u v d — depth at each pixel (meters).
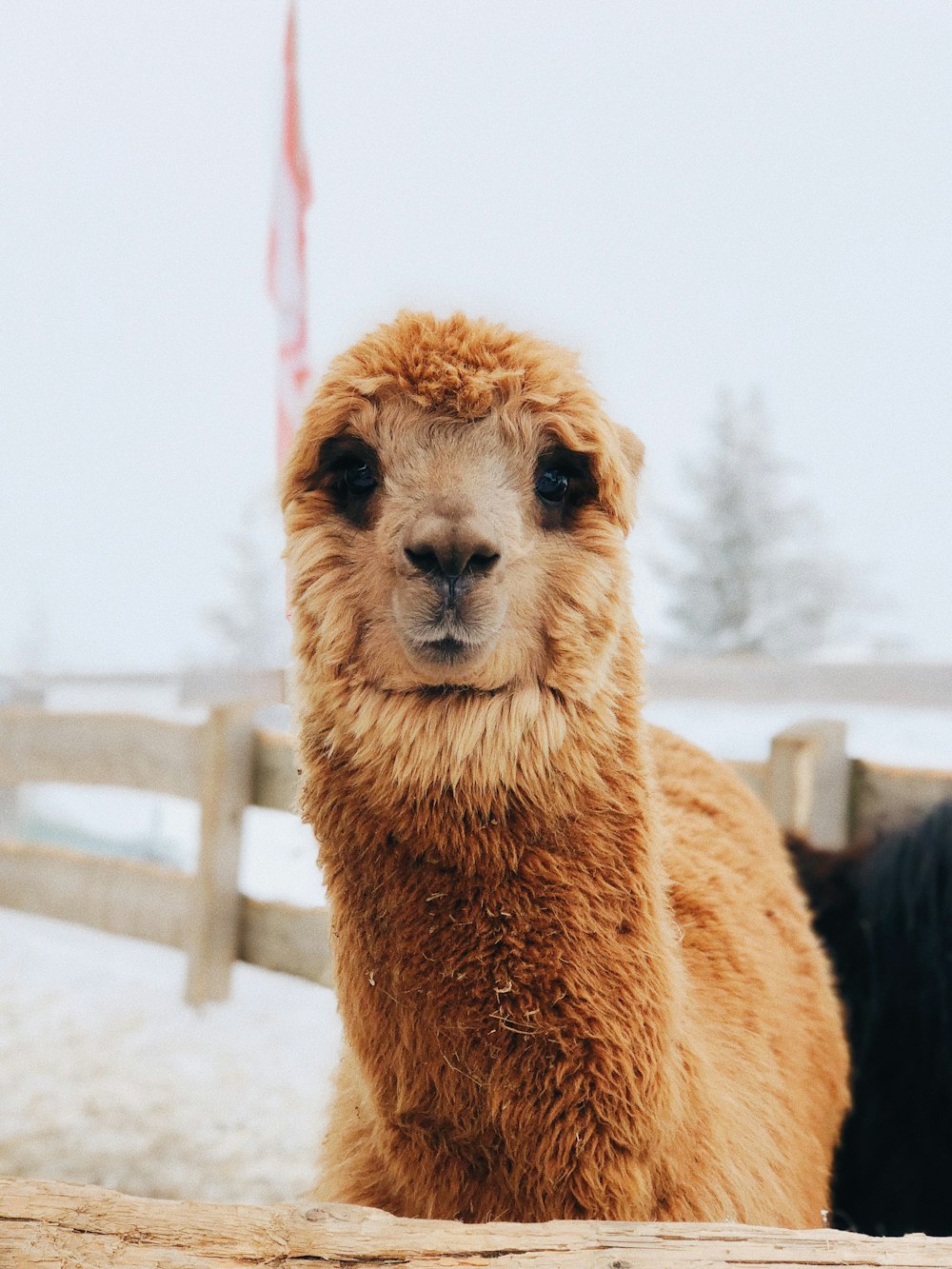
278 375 5.89
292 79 6.10
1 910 8.10
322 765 2.42
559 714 2.31
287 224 6.01
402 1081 2.26
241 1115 4.61
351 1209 1.68
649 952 2.25
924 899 3.61
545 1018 2.18
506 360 2.47
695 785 3.52
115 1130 4.44
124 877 6.41
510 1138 2.19
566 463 2.49
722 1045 2.59
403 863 2.28
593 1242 1.65
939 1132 3.49
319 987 6.27
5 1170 4.06
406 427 2.39
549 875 2.22
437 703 2.28
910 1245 1.65
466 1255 1.61
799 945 3.30
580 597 2.37
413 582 2.23
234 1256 1.59
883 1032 3.61
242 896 5.95
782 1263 1.62
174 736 6.19
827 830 4.57
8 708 7.19
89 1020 5.74
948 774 4.38
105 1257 1.58
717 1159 2.31
